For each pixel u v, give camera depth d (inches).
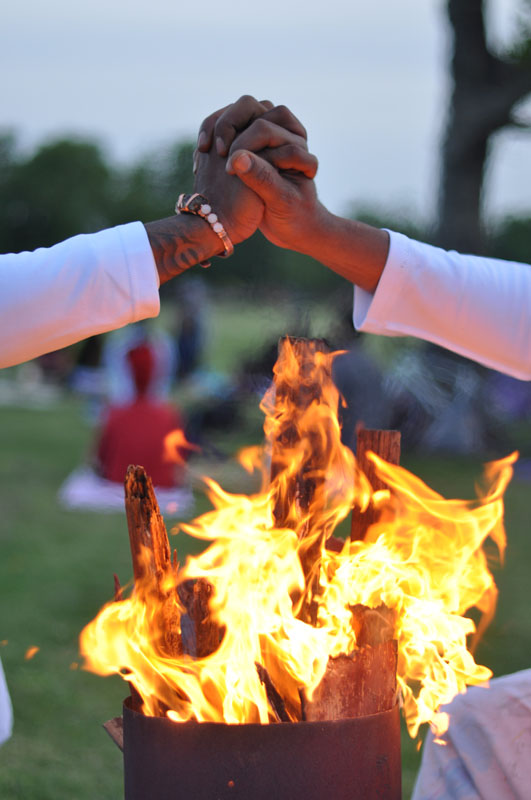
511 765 57.2
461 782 59.7
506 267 60.4
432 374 372.5
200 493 270.8
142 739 47.8
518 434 413.7
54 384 581.3
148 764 47.6
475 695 60.4
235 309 1381.6
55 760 112.8
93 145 2362.2
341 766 47.0
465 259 59.9
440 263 58.3
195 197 53.7
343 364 255.8
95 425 436.1
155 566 49.4
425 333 59.3
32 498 269.6
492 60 390.9
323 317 267.0
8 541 217.9
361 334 263.3
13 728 120.8
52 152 2317.9
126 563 201.0
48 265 49.0
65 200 2304.4
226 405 340.8
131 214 2263.8
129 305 50.3
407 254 57.4
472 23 386.6
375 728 48.1
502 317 58.3
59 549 212.1
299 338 53.1
